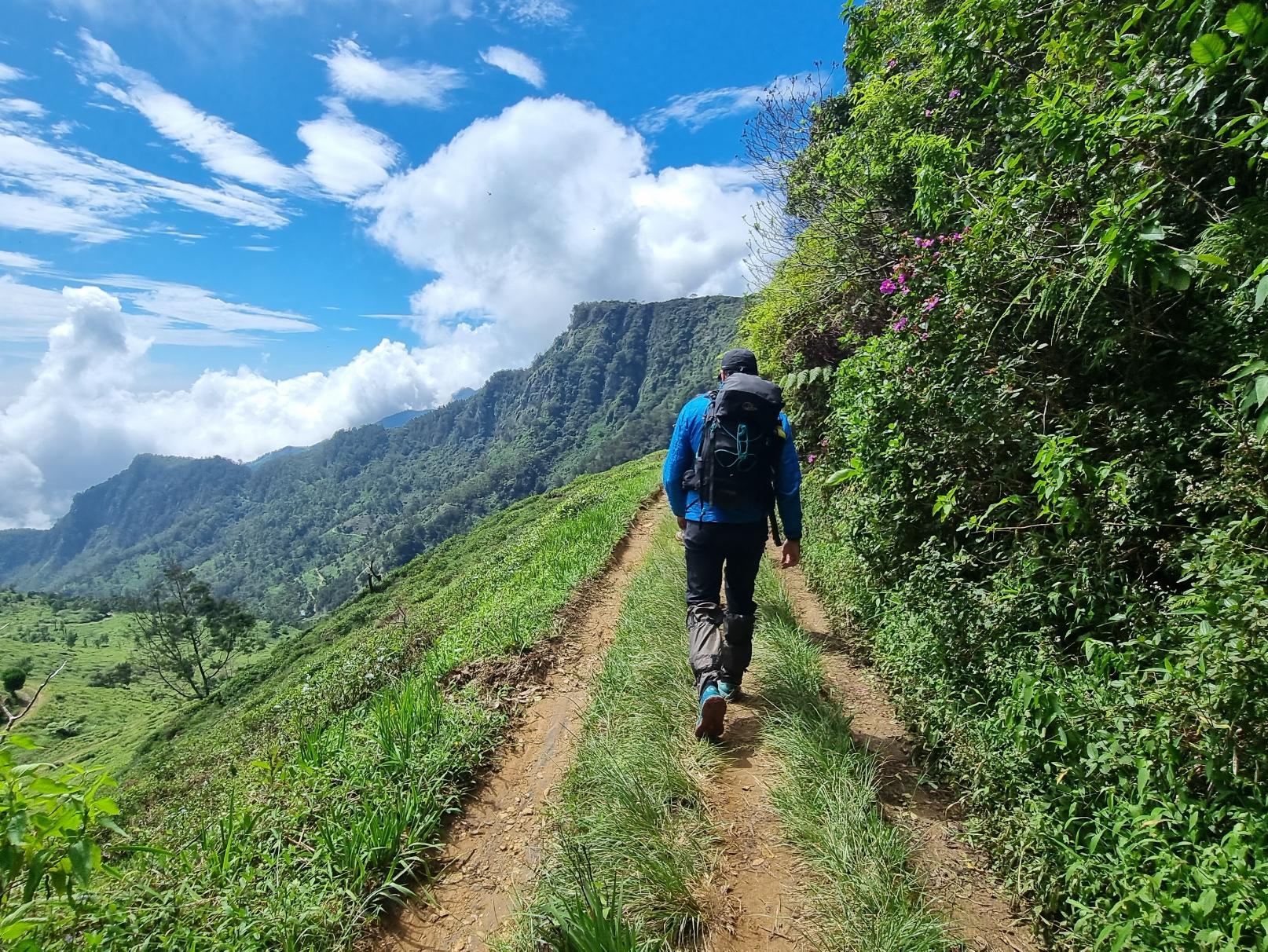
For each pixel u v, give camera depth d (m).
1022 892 2.22
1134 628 2.48
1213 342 2.57
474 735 3.64
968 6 3.94
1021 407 3.35
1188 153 2.57
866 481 4.23
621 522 9.77
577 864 2.42
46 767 1.71
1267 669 1.75
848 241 7.19
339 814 2.87
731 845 2.61
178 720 35.97
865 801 2.63
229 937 2.19
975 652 2.99
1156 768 2.02
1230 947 1.48
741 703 3.69
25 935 1.86
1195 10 2.29
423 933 2.45
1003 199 3.27
